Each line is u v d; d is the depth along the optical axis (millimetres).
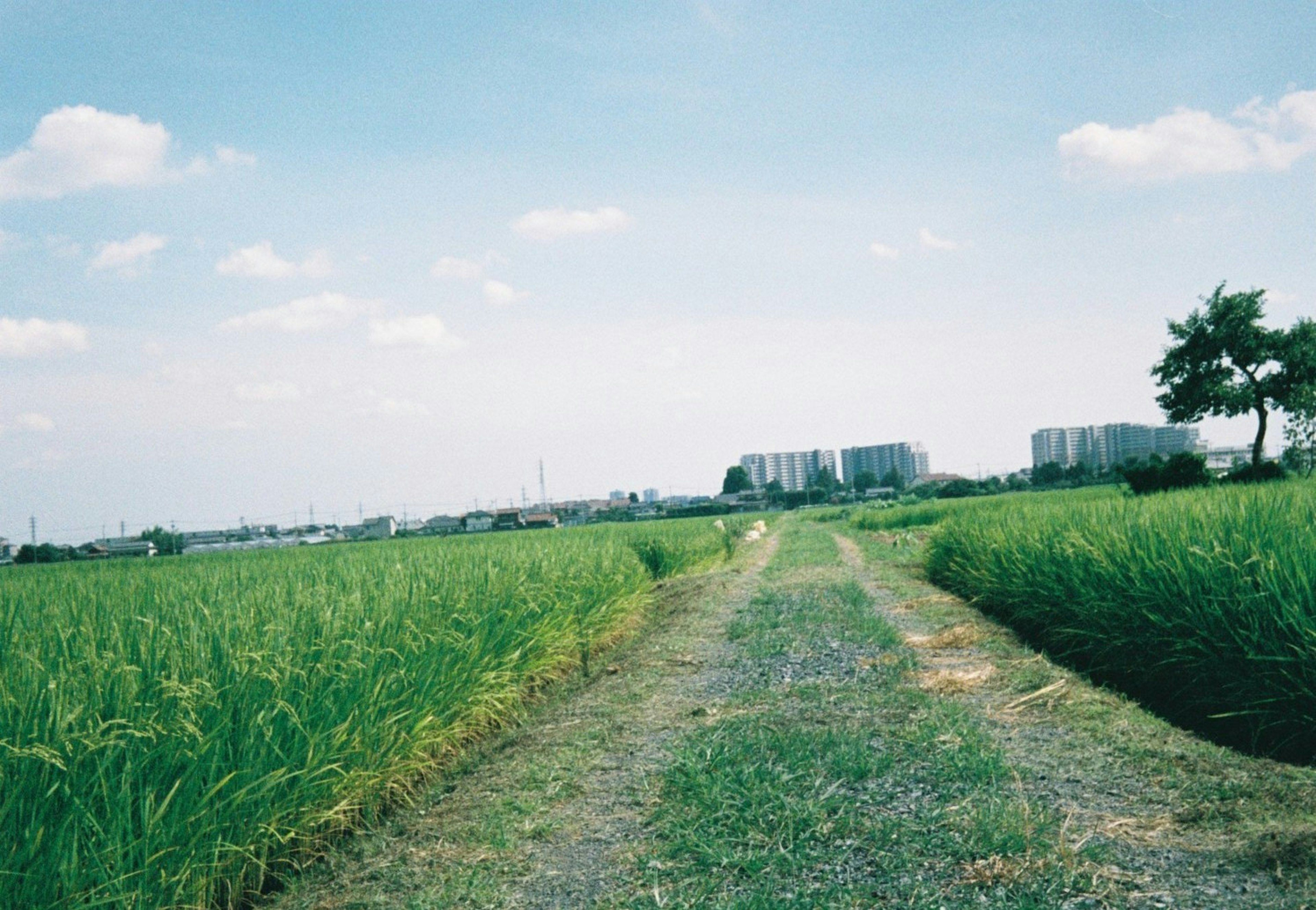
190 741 4195
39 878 3320
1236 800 4723
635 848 4625
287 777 4500
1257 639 6020
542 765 6184
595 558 12992
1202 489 13352
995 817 4555
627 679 9148
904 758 5711
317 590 7176
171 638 5016
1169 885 3830
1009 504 21828
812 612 12555
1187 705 6945
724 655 10102
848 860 4246
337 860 4836
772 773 5355
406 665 6039
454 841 4926
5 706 3809
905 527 39875
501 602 8406
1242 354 39219
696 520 42719
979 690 7715
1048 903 3691
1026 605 10977
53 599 7676
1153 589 7488
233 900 4316
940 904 3748
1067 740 6055
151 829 3775
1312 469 29750
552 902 4078
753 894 3910
